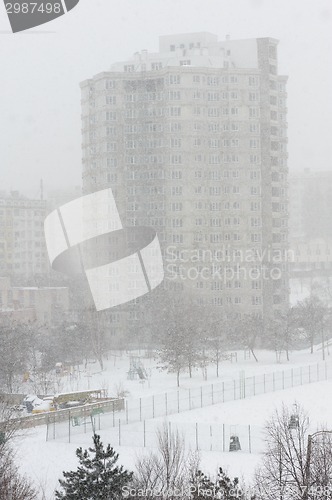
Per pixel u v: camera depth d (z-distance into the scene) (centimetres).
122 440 7069
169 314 16012
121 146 18300
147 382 11769
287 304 18275
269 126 18150
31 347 13912
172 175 17988
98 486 3872
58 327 15862
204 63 18500
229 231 18012
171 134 17962
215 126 18138
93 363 14588
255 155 18062
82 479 3962
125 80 18300
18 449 6378
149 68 19238
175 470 4909
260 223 18025
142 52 19488
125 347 16912
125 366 14025
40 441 7175
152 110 18250
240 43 18612
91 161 18725
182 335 12431
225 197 18050
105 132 18312
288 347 14800
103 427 7800
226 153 18062
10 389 10288
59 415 8200
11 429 6956
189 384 11362
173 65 18838
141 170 18275
